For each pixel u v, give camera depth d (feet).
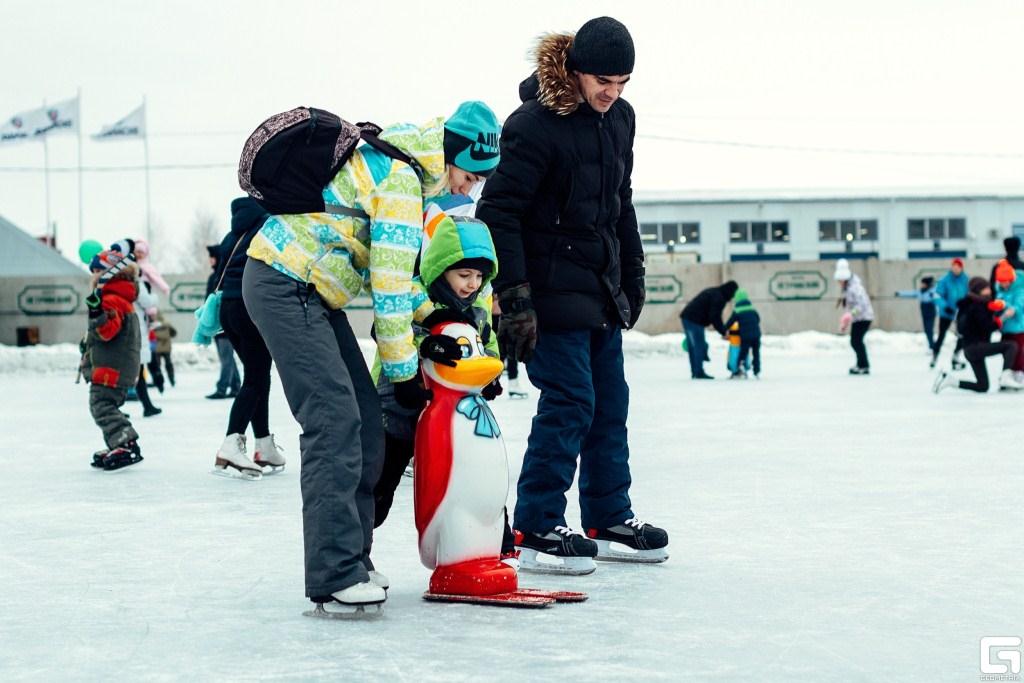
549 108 13.70
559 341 13.88
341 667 9.82
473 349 12.55
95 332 24.43
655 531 14.25
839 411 36.86
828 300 98.32
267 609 12.07
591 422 14.15
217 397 48.73
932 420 33.30
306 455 11.46
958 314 44.24
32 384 63.52
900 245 142.92
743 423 33.12
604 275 14.01
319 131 11.39
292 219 11.57
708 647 10.37
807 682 9.29
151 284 39.04
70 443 30.96
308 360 11.41
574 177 13.73
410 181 11.57
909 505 18.49
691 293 97.66
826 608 11.85
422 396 11.83
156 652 10.43
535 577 13.58
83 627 11.44
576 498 19.62
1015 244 43.83
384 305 11.44
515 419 35.04
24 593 13.05
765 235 141.79
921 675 9.46
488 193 13.62
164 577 13.83
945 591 12.58
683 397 44.14
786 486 20.71
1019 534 15.98
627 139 14.38
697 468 23.29
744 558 14.49
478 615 11.68
